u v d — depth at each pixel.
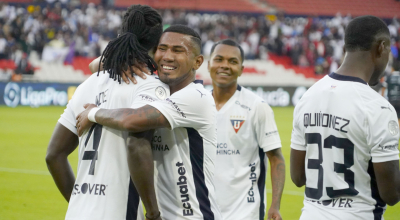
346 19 41.00
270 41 37.03
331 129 3.48
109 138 3.24
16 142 15.60
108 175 3.19
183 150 3.36
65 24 33.66
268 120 5.30
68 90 28.16
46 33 32.78
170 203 3.35
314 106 3.61
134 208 3.23
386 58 3.53
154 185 3.39
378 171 3.29
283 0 44.28
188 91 3.32
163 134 3.36
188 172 3.35
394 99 17.06
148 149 3.14
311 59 37.03
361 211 3.39
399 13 45.19
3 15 33.22
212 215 3.39
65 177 3.56
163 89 3.37
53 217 7.47
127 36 3.34
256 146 5.41
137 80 3.32
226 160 5.33
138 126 3.06
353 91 3.43
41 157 13.06
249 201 5.27
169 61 3.40
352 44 3.54
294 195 9.38
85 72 32.47
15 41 31.70
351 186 3.41
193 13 38.31
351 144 3.39
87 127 3.29
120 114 3.10
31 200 8.48
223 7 42.75
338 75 3.58
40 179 10.27
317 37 38.12
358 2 45.12
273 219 4.84
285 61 36.88
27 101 27.30
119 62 3.32
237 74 5.45
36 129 18.72
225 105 5.44
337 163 3.44
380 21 3.51
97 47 33.06
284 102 31.31
